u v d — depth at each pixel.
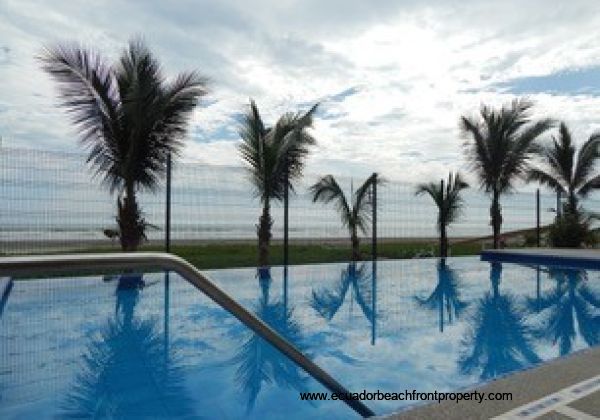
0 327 6.14
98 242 10.03
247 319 2.57
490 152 16.19
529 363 5.38
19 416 3.72
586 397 2.98
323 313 7.79
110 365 4.92
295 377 4.66
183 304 7.62
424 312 8.03
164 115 10.12
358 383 4.61
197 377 4.64
